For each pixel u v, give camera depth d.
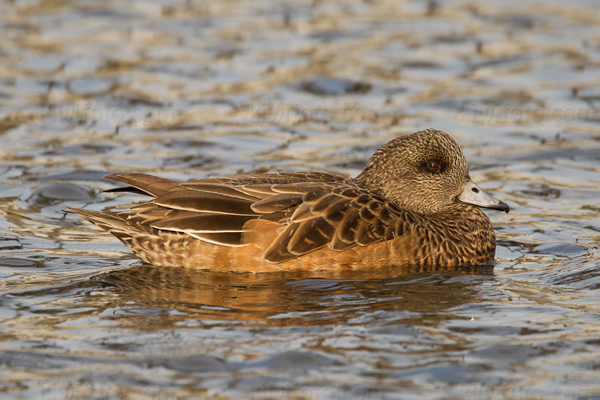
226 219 10.94
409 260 11.32
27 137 16.69
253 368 8.09
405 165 12.37
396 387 7.75
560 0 26.83
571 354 8.44
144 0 26.78
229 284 10.55
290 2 27.03
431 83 20.20
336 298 10.05
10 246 11.88
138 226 11.21
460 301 9.98
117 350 8.48
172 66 20.92
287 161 15.75
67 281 10.59
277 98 19.25
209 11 25.78
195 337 8.79
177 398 7.55
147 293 10.18
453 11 25.92
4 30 23.33
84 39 22.78
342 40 23.06
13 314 9.44
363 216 11.09
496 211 13.84
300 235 10.87
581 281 10.72
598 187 14.72
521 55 21.88
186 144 16.62
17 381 7.84
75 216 13.31
